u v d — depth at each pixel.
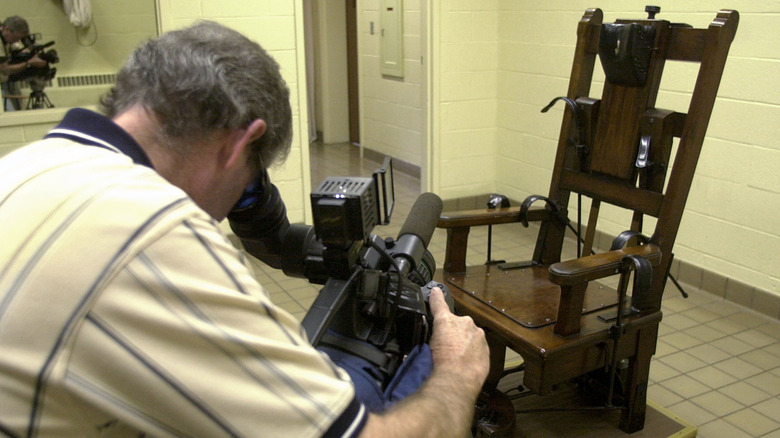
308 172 3.74
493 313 1.85
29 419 0.55
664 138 1.86
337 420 0.62
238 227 1.00
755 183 2.78
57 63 3.26
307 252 0.97
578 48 2.11
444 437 0.74
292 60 3.52
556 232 2.21
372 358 0.93
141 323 0.56
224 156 0.73
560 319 1.71
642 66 1.87
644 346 1.87
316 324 0.85
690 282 3.11
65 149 0.65
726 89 2.83
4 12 3.10
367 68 5.56
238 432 0.58
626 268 1.73
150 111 0.68
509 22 4.02
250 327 0.61
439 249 3.69
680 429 1.99
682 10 2.99
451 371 0.87
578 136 2.09
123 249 0.56
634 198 1.95
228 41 0.71
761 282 2.82
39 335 0.54
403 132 5.21
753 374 2.38
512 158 4.20
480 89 4.18
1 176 0.64
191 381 0.57
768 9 2.62
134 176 0.62
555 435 1.96
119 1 3.27
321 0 6.08
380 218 0.99
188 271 0.59
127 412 0.57
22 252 0.57
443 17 3.94
